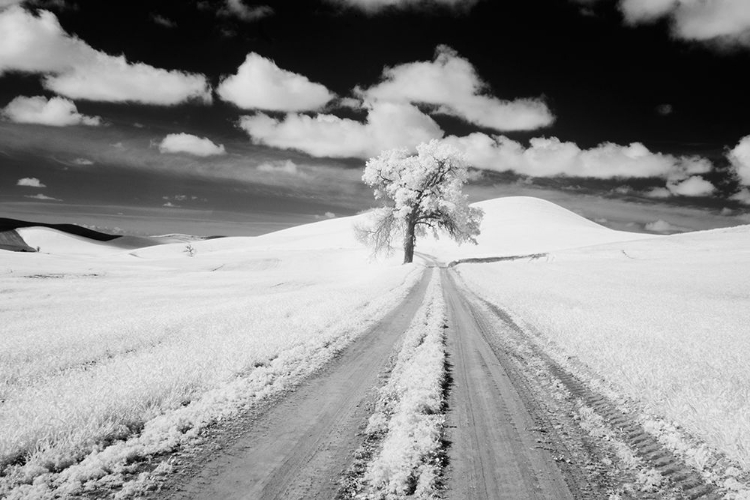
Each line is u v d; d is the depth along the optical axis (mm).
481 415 6379
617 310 17875
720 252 61688
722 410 6250
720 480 4559
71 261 59062
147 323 12977
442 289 24250
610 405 6902
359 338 11422
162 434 5207
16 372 7906
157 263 66375
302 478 4434
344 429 5699
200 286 31891
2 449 4570
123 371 7590
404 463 4676
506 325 14102
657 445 5457
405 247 45688
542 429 5922
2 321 15797
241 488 4207
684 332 13125
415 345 10641
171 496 4031
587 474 4703
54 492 3963
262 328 11922
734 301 24062
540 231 122250
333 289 23172
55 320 15070
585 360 9484
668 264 51438
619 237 116062
